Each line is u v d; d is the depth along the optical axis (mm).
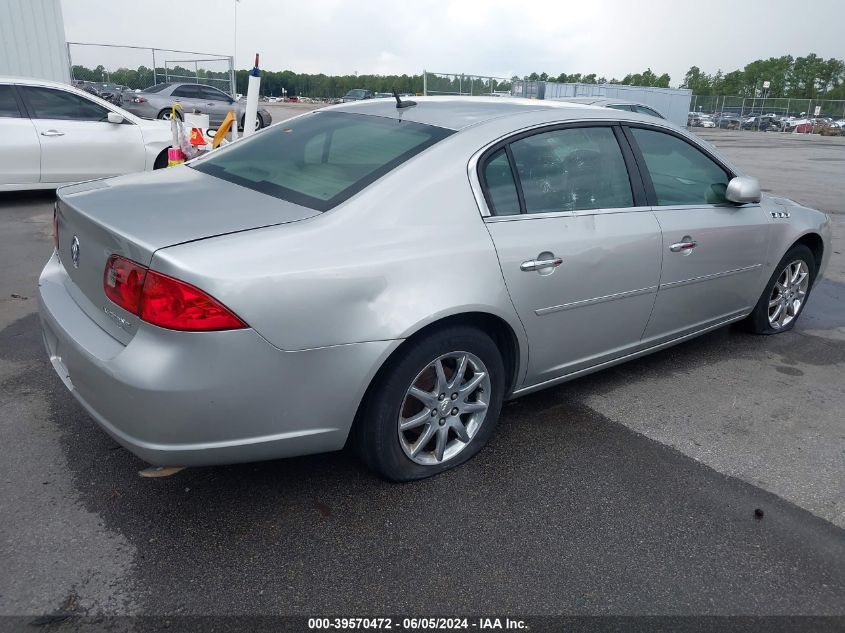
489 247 2814
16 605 2154
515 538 2582
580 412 3621
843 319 5387
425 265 2611
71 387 2633
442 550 2498
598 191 3365
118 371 2256
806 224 4660
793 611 2289
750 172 15469
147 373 2209
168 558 2393
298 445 2508
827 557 2559
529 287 2959
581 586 2357
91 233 2529
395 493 2814
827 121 45125
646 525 2693
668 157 3770
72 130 8328
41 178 8211
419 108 3357
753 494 2943
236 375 2266
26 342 4145
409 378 2670
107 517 2588
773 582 2416
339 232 2508
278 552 2445
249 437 2387
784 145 27594
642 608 2271
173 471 2898
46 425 3211
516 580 2369
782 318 4922
